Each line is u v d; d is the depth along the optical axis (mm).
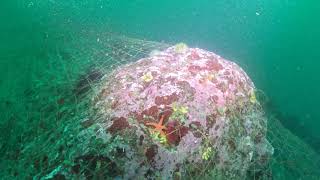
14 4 6977
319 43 11805
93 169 2285
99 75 3301
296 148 3967
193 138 2463
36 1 7277
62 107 2811
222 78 2904
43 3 7336
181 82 2676
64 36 5074
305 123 9109
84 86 3053
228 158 2637
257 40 11555
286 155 3586
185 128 2467
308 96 10133
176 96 2582
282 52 11438
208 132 2543
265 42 11594
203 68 2914
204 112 2584
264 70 10484
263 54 10992
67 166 2316
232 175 2652
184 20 11695
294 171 3562
